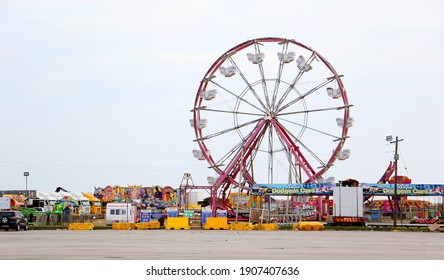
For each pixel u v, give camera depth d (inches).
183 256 1067.9
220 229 2689.5
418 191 3058.6
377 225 2913.4
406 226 2856.8
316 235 2026.3
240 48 3388.3
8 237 1768.0
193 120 3454.7
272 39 3346.5
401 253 1178.6
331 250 1247.5
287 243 1510.8
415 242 1592.0
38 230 2428.6
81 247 1309.1
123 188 4990.2
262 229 2664.9
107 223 3026.6
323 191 3107.8
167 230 2591.0
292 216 3132.4
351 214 2790.4
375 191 3083.2
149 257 1043.9
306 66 3292.3
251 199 3476.9
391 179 3846.0
